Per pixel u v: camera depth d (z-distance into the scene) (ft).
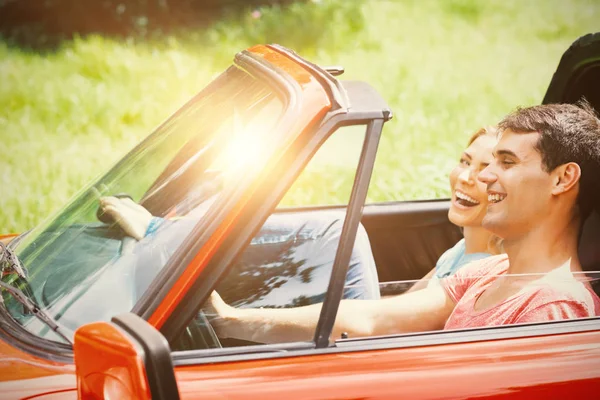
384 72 34.60
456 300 9.84
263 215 7.38
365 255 10.48
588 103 11.57
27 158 25.66
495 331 8.13
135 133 28.60
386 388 7.43
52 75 33.99
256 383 7.36
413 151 24.79
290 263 10.09
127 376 6.22
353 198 7.52
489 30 41.09
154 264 8.41
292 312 8.93
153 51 37.32
